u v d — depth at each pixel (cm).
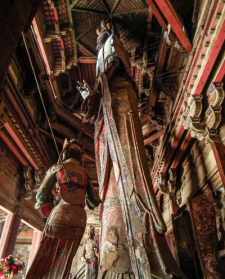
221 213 673
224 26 489
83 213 768
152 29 1084
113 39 849
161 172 1100
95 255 1375
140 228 511
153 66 1133
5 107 934
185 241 823
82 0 995
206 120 648
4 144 1173
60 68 1225
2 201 1159
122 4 1026
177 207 984
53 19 991
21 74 1154
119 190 600
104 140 773
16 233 1290
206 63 580
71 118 1560
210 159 708
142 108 1291
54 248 713
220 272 648
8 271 836
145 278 452
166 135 962
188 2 850
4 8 188
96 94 854
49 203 804
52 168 803
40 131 1397
